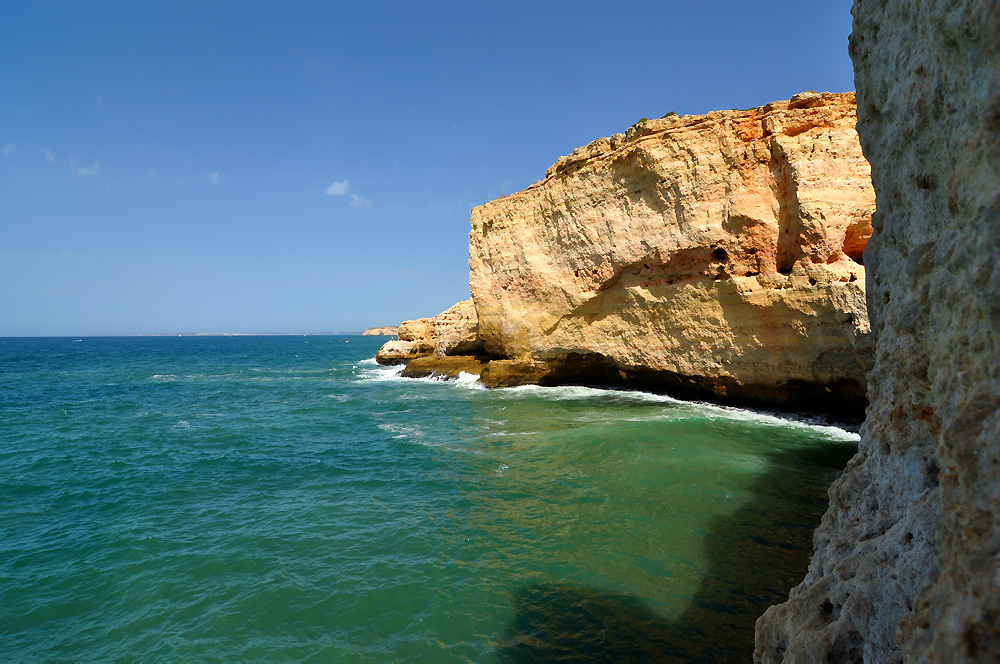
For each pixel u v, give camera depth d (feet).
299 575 25.85
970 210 8.61
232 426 66.95
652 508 32.07
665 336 72.13
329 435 59.77
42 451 53.67
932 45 10.80
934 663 7.25
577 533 29.19
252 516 33.91
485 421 63.82
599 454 44.47
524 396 82.58
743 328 62.03
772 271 59.82
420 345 156.46
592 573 24.88
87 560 27.78
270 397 97.40
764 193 60.75
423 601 23.32
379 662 19.57
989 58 8.64
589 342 83.30
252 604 23.41
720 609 21.58
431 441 53.93
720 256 64.69
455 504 34.91
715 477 37.27
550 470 41.01
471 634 20.97
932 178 11.31
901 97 12.92
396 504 35.47
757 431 51.83
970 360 8.41
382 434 58.80
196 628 21.80
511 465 43.27
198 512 34.91
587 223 80.79
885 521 12.29
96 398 98.63
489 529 30.53
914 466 11.46
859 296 49.83
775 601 21.95
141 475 44.14
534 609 22.38
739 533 28.37
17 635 21.52
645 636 20.16
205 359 240.32
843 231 54.54
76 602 23.85
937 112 10.83
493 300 98.68
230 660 19.88
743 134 62.23
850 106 56.34
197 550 28.81
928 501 9.95
